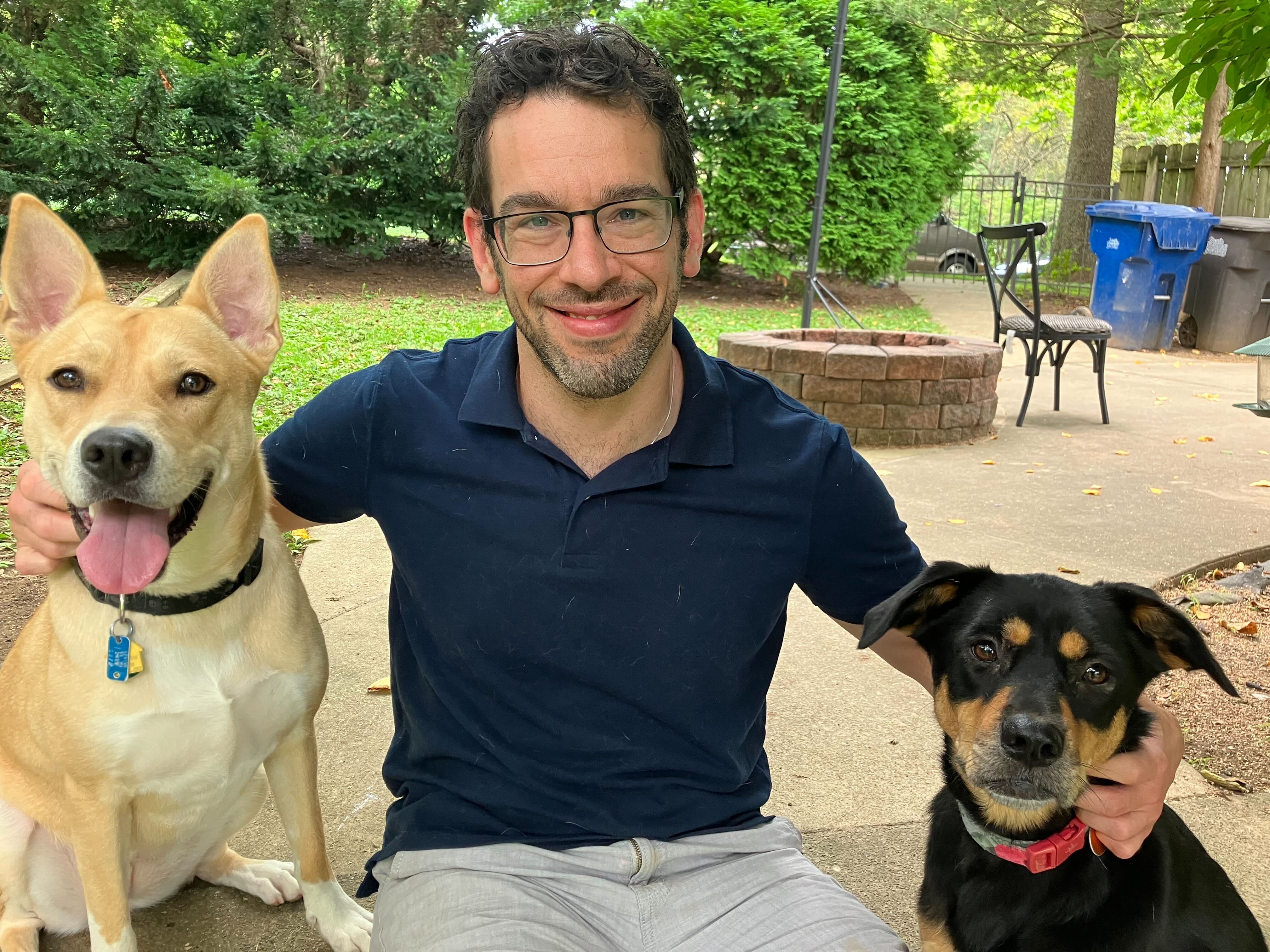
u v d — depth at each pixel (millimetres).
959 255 7527
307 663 820
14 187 4219
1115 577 1617
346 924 833
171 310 796
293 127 4941
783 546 725
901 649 911
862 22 5121
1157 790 714
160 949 838
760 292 5539
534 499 699
